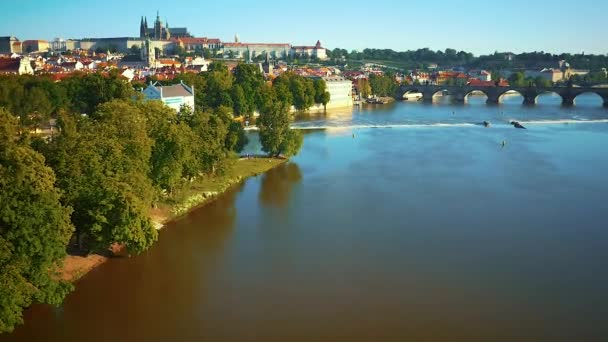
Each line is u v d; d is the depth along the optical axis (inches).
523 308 3631.9
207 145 6235.2
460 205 5915.4
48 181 3444.9
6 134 3543.3
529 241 4810.5
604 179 7106.3
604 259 4421.8
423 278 4067.4
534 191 6496.1
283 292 3863.2
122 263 4313.5
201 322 3469.5
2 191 3191.4
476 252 4559.5
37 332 3348.9
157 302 3710.6
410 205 5915.4
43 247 3282.5
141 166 4756.4
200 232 5044.3
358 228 5167.3
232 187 6678.2
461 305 3668.8
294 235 4980.3
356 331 3363.7
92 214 3882.9
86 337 3302.2
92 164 4084.6
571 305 3671.3
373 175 7367.1
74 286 3868.1
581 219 5423.2
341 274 4148.6
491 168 7810.0
